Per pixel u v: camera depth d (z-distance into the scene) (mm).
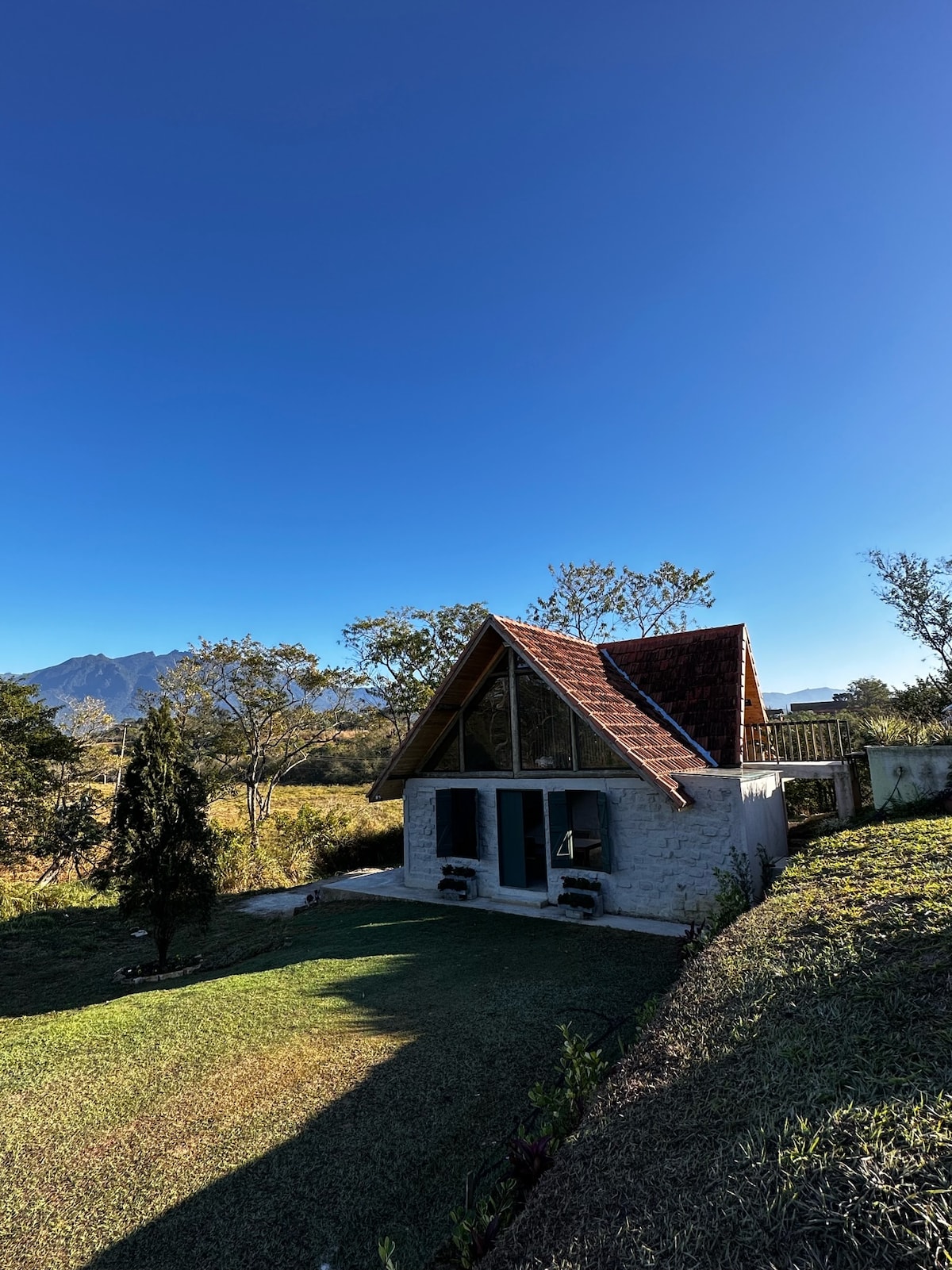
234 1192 4520
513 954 9812
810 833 15461
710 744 14094
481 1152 4746
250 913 15266
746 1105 2711
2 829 18250
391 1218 4172
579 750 12938
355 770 50188
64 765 23125
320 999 8211
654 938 10484
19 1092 6164
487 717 14523
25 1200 4574
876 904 4754
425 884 15180
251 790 29969
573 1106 3803
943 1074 2459
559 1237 2402
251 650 30188
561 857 12938
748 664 16953
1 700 19109
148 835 11164
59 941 13680
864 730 14719
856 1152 2143
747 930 5078
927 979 3303
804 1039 3043
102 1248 4105
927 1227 1805
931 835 7270
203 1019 7762
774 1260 1880
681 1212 2209
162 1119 5512
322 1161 4781
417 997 8055
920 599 21625
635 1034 6410
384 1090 5723
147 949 13055
